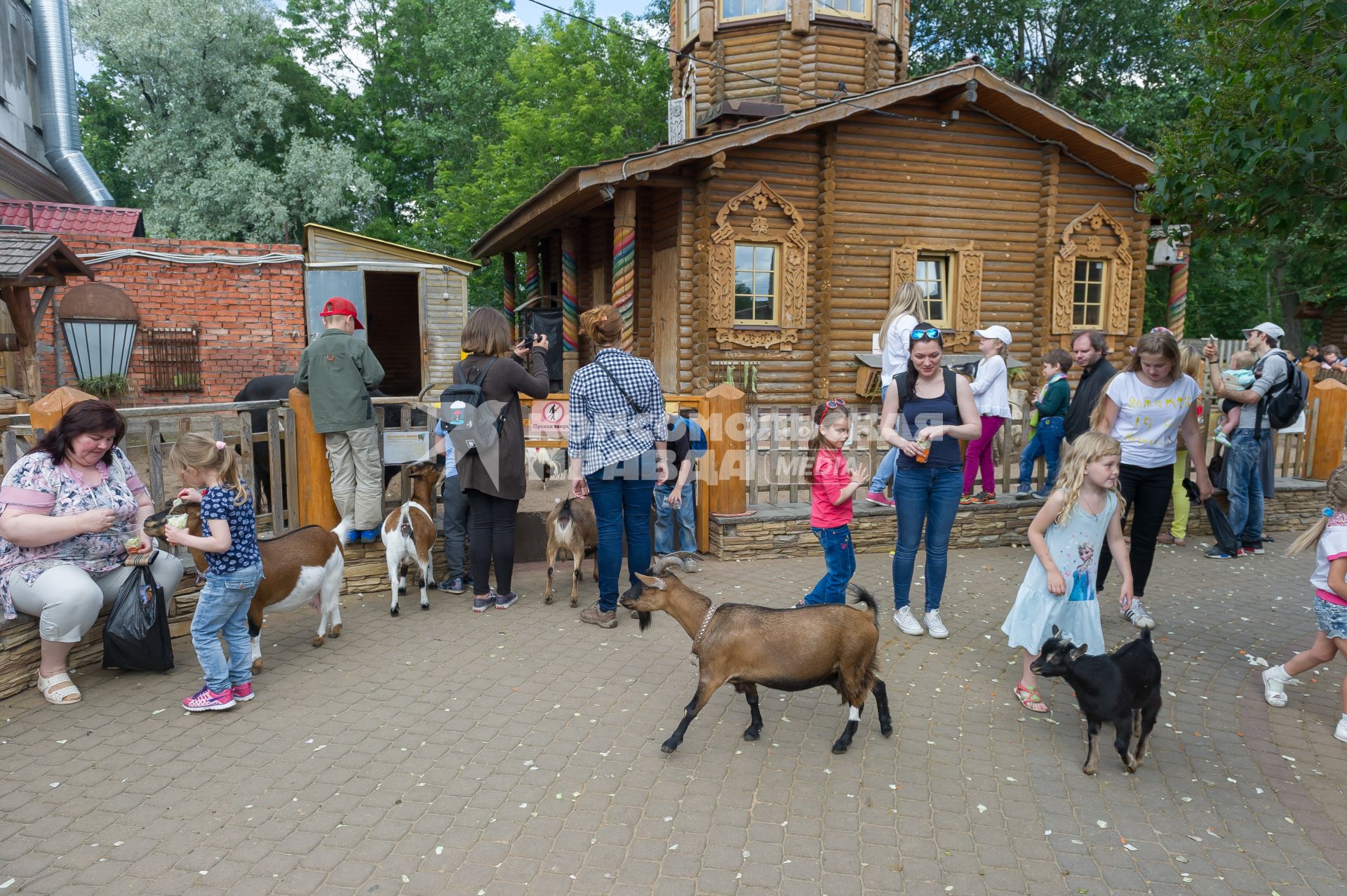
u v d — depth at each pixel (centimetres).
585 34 2958
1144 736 388
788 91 1356
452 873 307
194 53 2958
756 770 385
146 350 1415
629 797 359
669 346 1223
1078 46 2970
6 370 1230
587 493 564
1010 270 1298
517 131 2859
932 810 354
